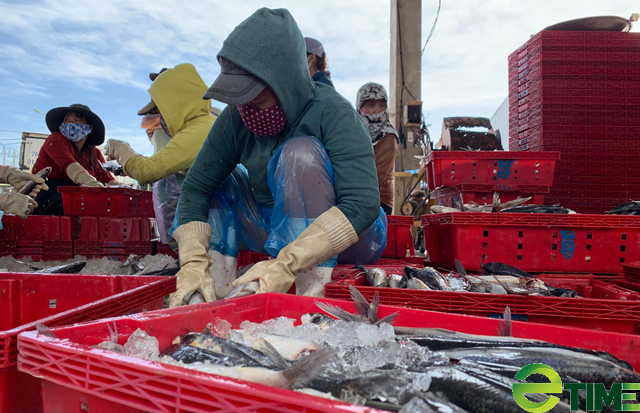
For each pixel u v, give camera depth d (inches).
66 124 225.0
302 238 97.3
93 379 37.7
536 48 195.6
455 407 38.4
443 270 134.3
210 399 32.1
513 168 157.1
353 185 102.3
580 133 188.7
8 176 161.3
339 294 86.4
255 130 110.5
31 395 47.8
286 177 105.8
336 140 106.4
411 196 325.1
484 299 79.1
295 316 75.7
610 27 195.8
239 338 60.0
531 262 115.9
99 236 176.4
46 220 177.2
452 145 201.0
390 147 193.3
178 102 158.4
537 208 129.9
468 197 156.6
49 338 42.6
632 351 55.3
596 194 188.4
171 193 161.3
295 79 102.0
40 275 82.5
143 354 46.8
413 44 346.9
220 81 97.3
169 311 60.8
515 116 221.6
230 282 125.2
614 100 188.4
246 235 138.3
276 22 99.1
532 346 53.9
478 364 50.9
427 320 67.1
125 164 158.4
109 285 81.6
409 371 47.8
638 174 188.2
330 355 41.4
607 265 114.0
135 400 35.4
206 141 123.5
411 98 346.9
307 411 29.1
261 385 31.2
